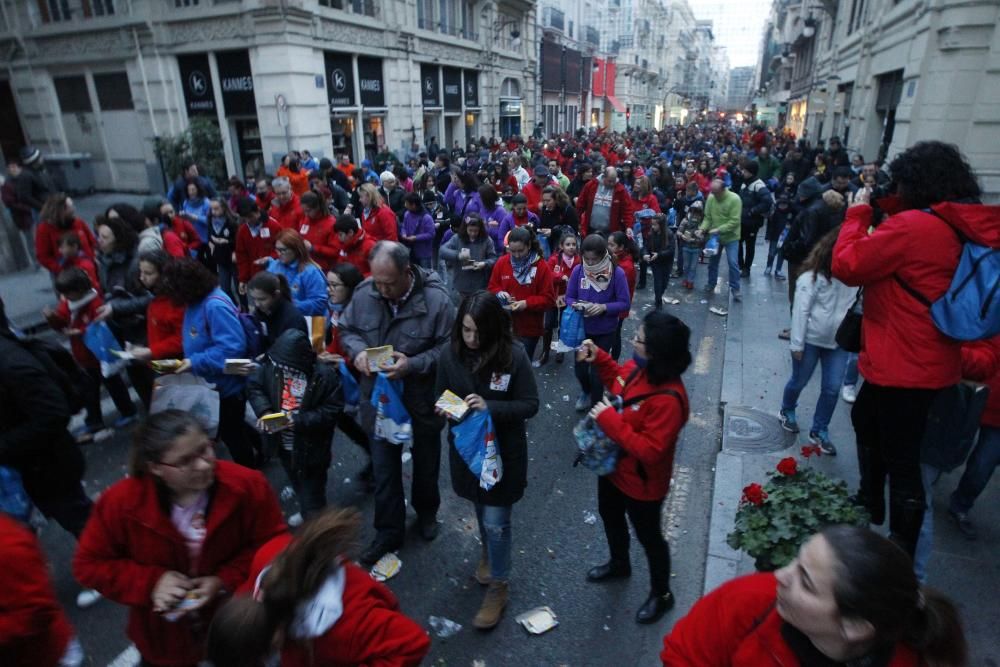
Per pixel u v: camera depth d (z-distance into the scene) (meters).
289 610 1.66
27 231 10.52
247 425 4.61
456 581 3.63
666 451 2.81
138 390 5.21
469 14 27.95
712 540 3.80
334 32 17.91
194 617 2.22
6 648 1.79
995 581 3.31
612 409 2.88
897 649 1.33
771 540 2.61
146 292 5.11
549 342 7.04
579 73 48.75
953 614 1.37
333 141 19.00
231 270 8.66
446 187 13.13
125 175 20.27
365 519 4.25
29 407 2.82
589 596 3.48
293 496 4.48
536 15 36.31
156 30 17.47
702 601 1.62
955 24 10.77
